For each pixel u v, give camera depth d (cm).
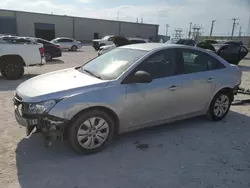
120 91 355
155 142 395
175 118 432
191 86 430
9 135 402
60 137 324
